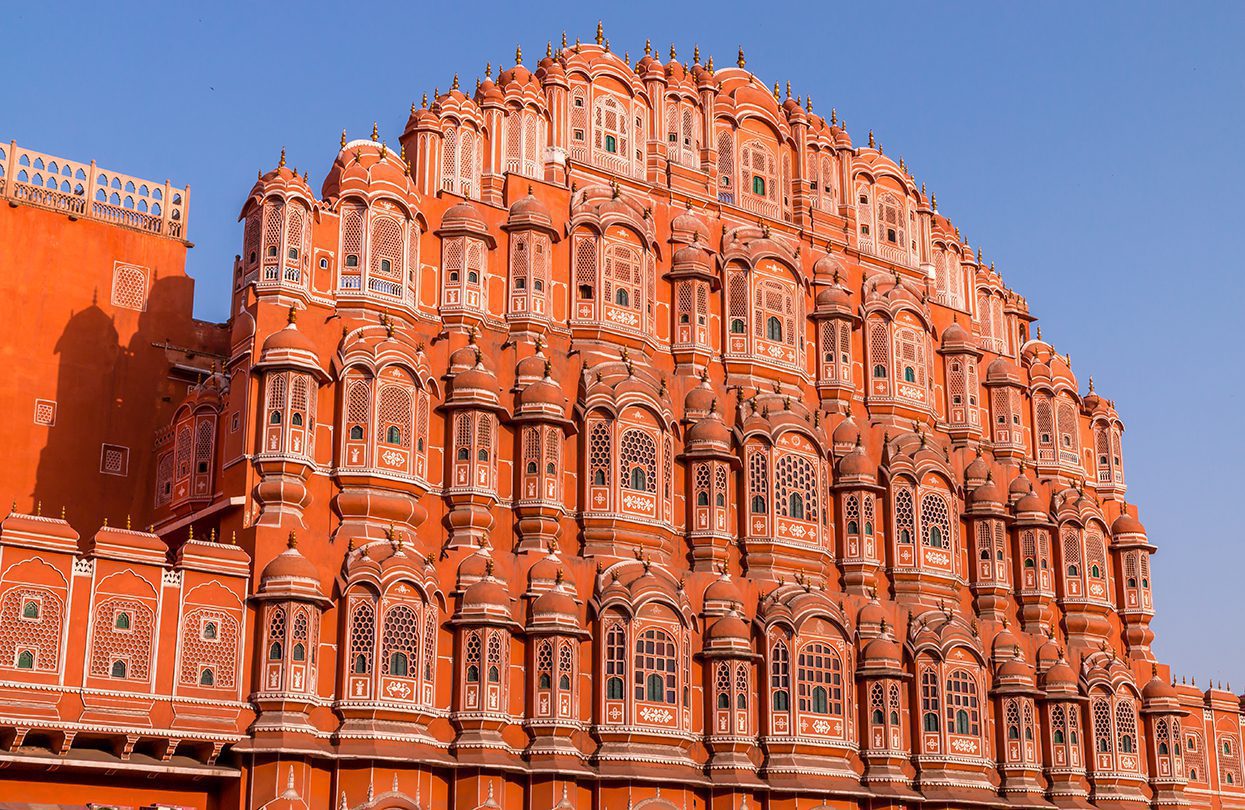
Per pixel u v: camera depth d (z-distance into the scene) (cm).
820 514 6125
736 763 5494
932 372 6881
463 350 5528
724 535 5859
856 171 7038
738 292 6316
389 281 5503
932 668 6112
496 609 5138
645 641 5416
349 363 5228
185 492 5394
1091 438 7506
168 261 6100
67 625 4453
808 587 5919
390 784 4816
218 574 4766
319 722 4812
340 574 4991
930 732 6038
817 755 5694
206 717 4622
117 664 4522
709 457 5881
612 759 5247
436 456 5409
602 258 5991
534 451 5522
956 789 6003
